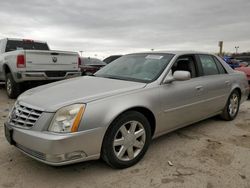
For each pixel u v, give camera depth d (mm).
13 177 2910
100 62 12453
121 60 4531
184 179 2924
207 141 4125
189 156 3537
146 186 2777
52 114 2713
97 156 2887
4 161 3279
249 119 5508
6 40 8211
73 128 2668
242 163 3344
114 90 3158
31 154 2791
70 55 7504
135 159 3236
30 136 2707
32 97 3123
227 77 5023
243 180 2924
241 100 5629
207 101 4418
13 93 7133
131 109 3156
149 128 3379
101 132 2834
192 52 4414
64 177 2932
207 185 2809
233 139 4246
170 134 4426
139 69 3953
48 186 2752
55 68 7148
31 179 2879
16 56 6633
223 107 5039
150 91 3387
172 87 3682
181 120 3938
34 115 2818
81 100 2844
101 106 2867
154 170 3121
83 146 2730
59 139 2586
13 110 3135
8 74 7176
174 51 4297
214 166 3248
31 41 8703
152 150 3719
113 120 2916
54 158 2619
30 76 6664
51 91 3254
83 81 3732
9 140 3002
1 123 4812
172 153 3625
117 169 3119
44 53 6879
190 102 3996
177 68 3982
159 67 3830
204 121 5277
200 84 4207
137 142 3248
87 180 2879
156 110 3426
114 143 2986
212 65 4805
